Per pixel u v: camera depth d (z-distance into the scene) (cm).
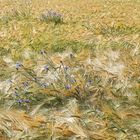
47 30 1089
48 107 599
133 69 700
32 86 654
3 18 1324
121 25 1122
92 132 488
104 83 659
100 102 600
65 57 795
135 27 1116
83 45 925
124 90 638
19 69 743
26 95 630
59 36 1002
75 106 568
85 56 803
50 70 716
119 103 603
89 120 526
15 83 678
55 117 538
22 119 514
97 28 1109
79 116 521
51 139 481
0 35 1027
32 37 998
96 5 1655
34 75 695
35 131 499
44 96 623
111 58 775
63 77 668
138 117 542
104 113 546
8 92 643
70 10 1489
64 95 617
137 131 510
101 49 884
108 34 1048
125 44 906
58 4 1719
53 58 785
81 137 480
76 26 1140
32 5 1698
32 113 565
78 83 629
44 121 519
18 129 498
